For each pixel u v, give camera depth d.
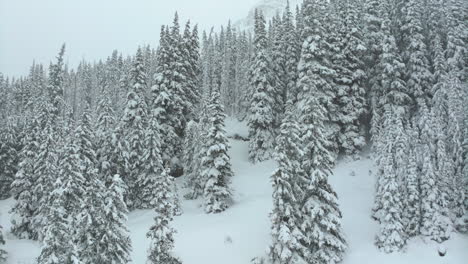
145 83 49.31
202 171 40.84
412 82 47.19
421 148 32.94
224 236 32.59
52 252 21.34
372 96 49.78
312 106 31.28
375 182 38.03
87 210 22.55
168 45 51.59
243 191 43.75
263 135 50.50
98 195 22.91
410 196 30.50
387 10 51.91
